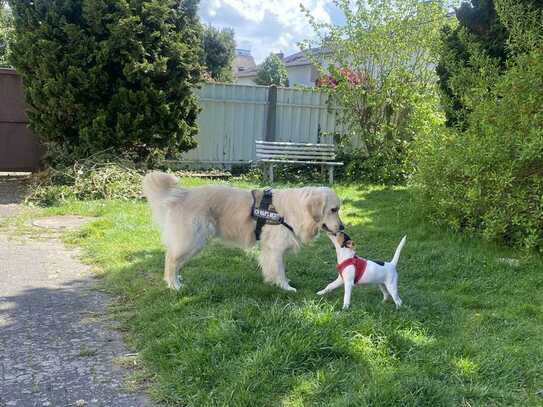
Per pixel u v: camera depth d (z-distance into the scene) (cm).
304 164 607
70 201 444
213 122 624
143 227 367
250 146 648
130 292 246
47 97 490
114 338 201
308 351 172
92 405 155
